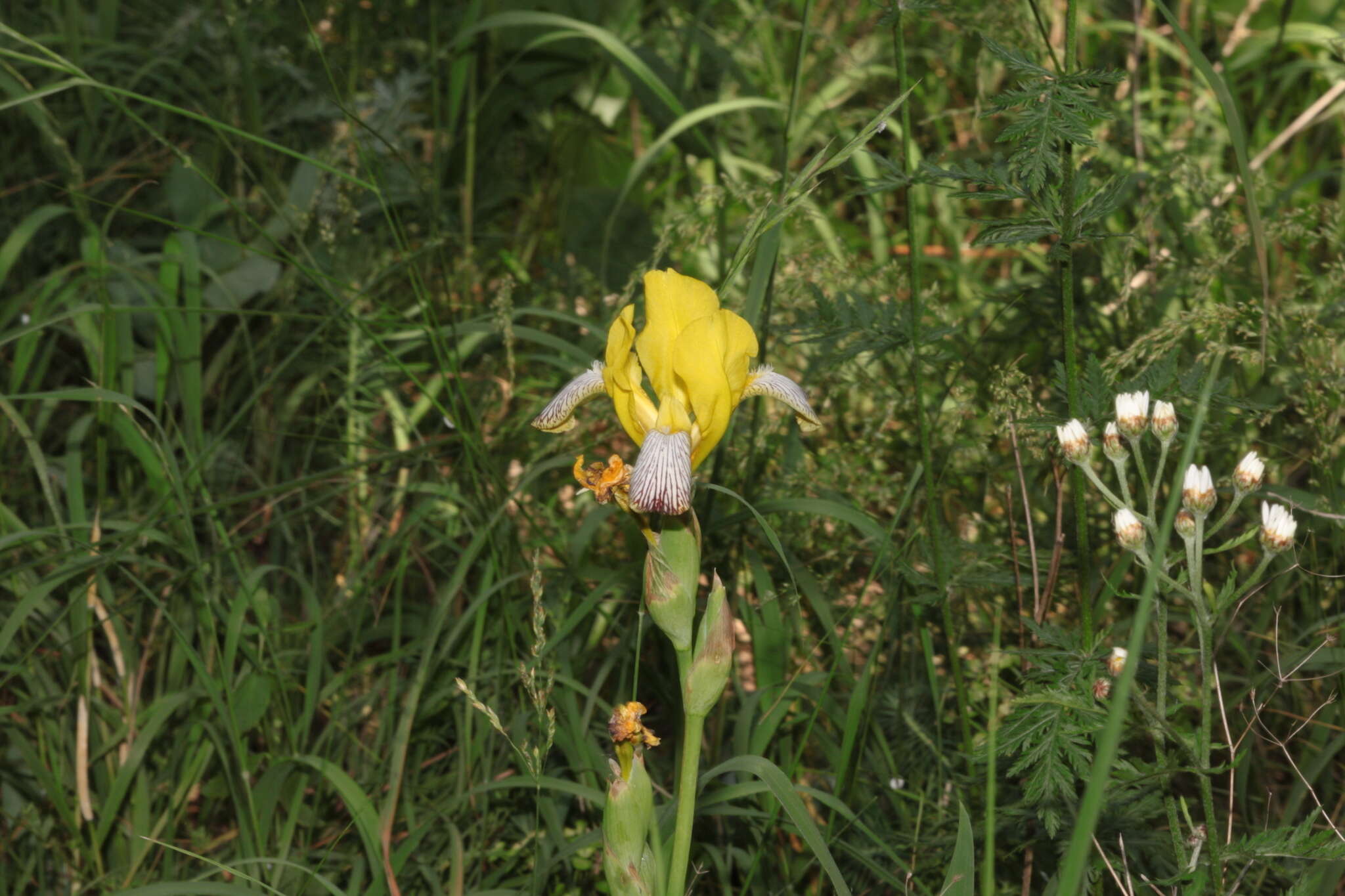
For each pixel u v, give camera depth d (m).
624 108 6.26
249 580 3.46
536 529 3.63
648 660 3.65
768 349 4.32
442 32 6.03
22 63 5.09
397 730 3.19
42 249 5.26
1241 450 3.80
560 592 3.66
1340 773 3.39
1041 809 2.31
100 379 3.78
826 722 3.53
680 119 4.37
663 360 2.15
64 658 3.65
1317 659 3.05
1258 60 5.88
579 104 5.86
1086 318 3.89
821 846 2.25
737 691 3.58
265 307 4.93
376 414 4.85
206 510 3.45
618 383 2.21
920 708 3.40
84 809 3.30
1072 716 2.22
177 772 3.62
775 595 3.10
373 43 6.01
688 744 2.14
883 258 5.19
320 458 4.91
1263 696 3.28
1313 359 3.30
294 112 5.41
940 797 3.15
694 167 6.18
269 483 4.71
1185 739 2.14
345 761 3.77
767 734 3.04
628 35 6.01
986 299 3.96
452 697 3.58
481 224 5.92
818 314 3.06
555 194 6.04
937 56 5.43
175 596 3.80
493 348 5.18
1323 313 3.33
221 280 4.46
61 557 3.30
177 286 4.16
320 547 4.78
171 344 4.10
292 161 5.61
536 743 3.40
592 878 3.34
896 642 3.49
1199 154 5.14
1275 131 5.92
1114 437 2.15
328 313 4.64
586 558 4.13
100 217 5.28
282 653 3.76
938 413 3.69
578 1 5.57
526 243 5.93
